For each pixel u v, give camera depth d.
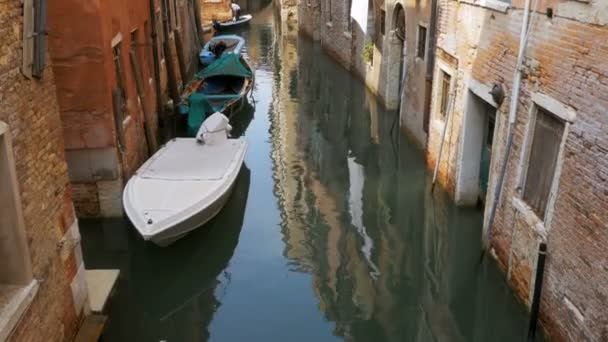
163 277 8.24
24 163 4.76
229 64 16.77
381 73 15.63
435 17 10.30
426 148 11.22
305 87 19.34
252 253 8.84
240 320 7.27
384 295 7.78
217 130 11.14
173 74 14.84
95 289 7.07
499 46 7.36
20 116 4.72
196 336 7.01
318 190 11.16
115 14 9.21
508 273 7.06
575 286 5.39
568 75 5.58
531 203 6.58
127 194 8.61
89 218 9.07
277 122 15.66
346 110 16.61
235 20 31.78
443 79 10.09
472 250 8.49
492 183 7.66
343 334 6.96
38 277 4.95
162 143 13.21
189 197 8.67
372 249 8.94
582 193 5.29
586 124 5.24
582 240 5.27
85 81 8.45
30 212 4.85
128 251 8.58
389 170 11.98
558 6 5.79
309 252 8.84
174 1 17.61
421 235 9.32
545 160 6.24
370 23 16.77
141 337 7.09
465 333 7.02
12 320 4.34
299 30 29.80
